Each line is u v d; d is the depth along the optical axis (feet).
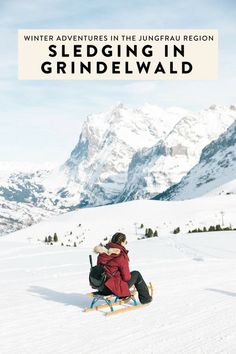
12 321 27.50
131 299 32.48
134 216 555.69
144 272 49.06
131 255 78.43
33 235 506.07
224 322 25.96
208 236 124.67
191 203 590.96
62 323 26.84
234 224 487.20
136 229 473.67
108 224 528.22
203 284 39.83
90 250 96.43
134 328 25.27
